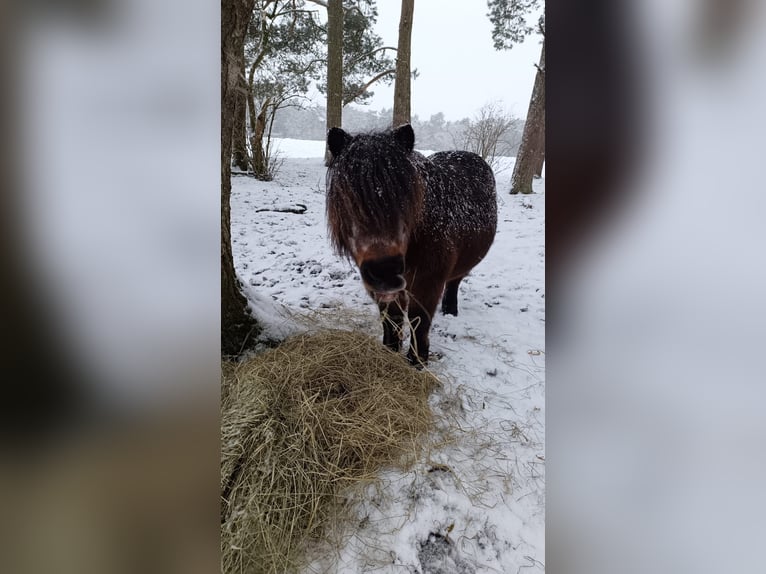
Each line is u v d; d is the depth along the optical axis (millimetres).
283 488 1501
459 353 2270
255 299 2410
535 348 2301
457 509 1530
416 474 1618
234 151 4566
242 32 2092
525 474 1654
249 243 3289
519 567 1397
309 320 2428
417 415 1824
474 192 2248
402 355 2113
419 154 2029
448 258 2012
